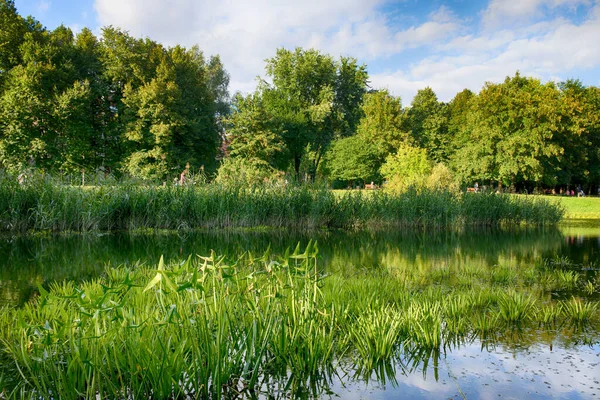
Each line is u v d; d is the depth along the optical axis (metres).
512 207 21.12
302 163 49.28
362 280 6.92
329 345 4.13
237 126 37.97
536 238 15.08
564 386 3.62
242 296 4.05
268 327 3.79
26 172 15.16
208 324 3.59
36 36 35.75
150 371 3.21
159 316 3.99
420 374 3.85
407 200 19.08
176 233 15.16
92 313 3.29
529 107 37.25
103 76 38.12
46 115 33.53
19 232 14.09
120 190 15.98
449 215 19.23
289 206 17.39
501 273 8.05
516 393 3.49
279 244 12.55
